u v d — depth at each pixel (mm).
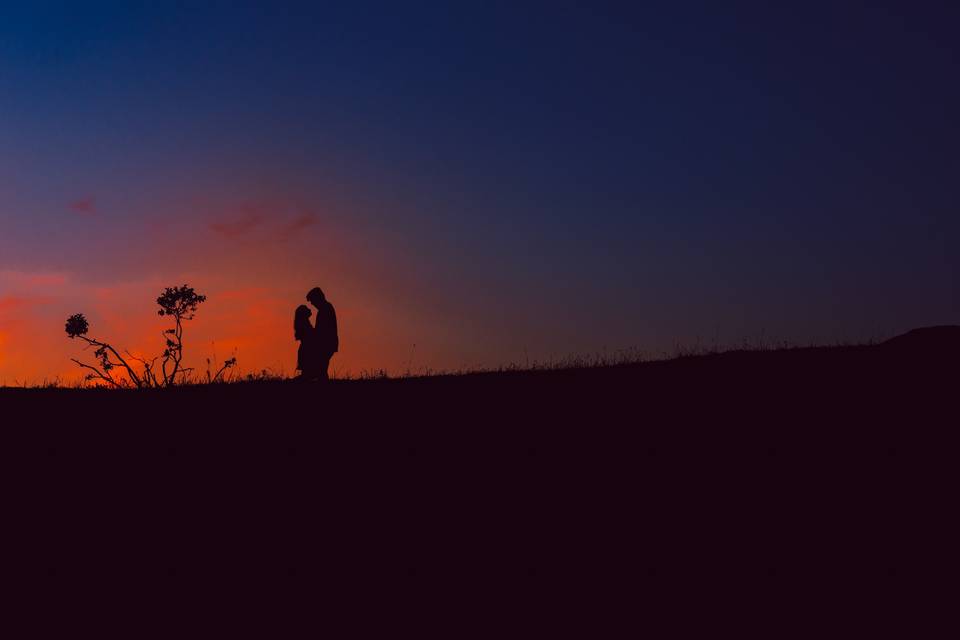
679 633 9453
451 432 15328
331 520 12156
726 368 19406
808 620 9625
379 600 10266
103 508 12539
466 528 11891
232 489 13125
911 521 11664
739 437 14742
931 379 17188
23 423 16000
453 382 19172
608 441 14742
